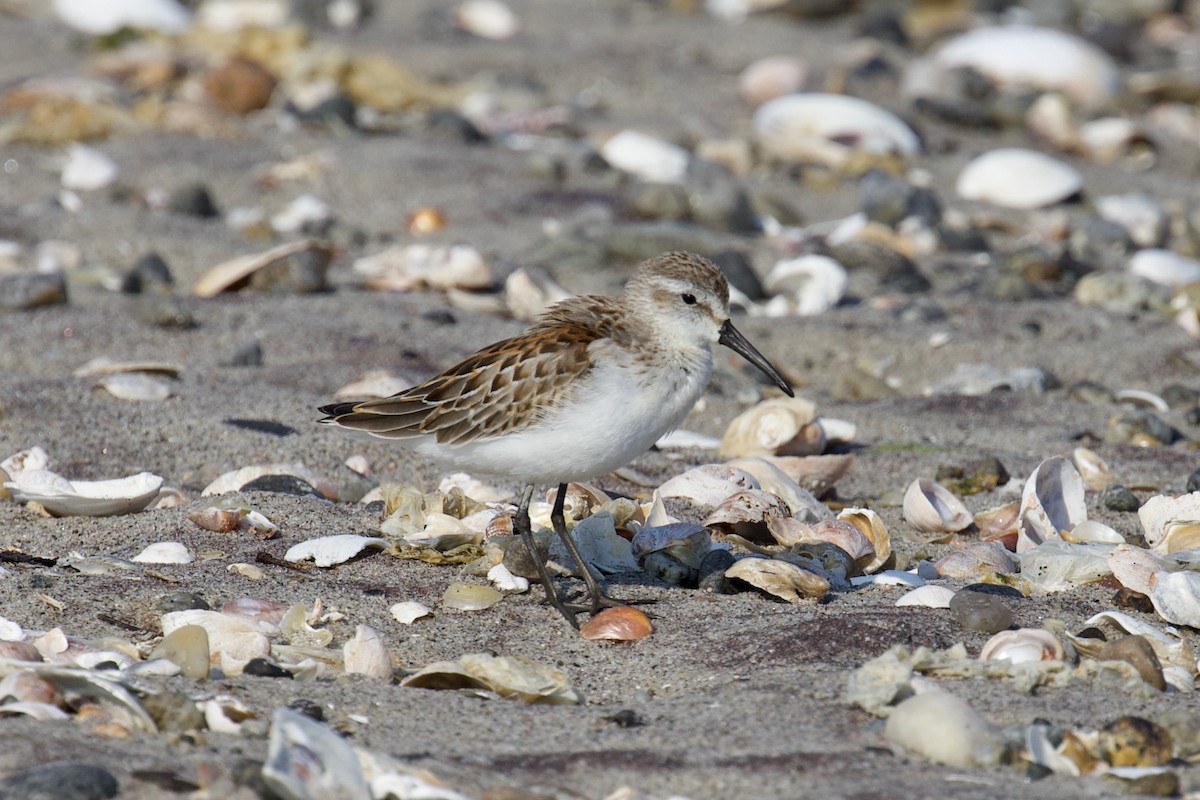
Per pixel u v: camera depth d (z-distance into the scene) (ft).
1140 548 30.27
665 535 30.73
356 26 99.30
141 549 31.24
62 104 71.92
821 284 56.90
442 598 28.99
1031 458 41.32
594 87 88.99
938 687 23.75
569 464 28.22
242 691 23.40
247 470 36.52
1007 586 29.84
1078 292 57.88
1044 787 20.40
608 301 29.91
